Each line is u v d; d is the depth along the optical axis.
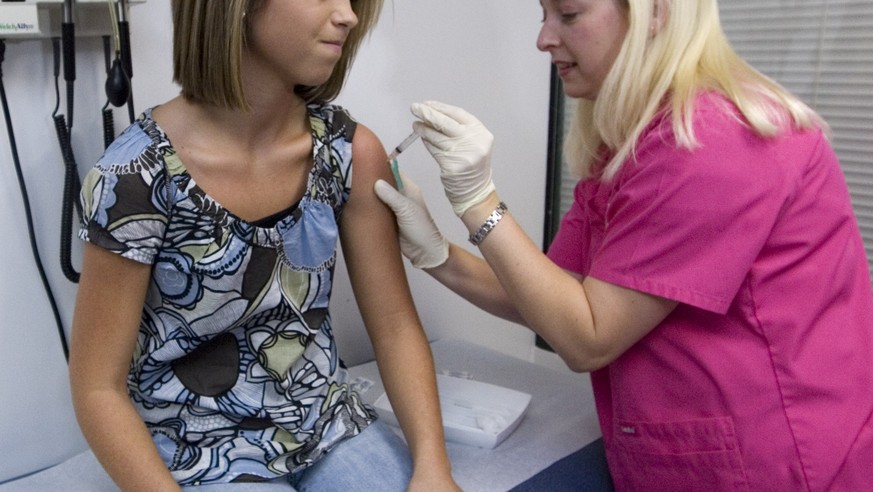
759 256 1.12
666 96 1.13
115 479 1.03
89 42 1.28
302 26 0.98
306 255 1.12
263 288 1.09
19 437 1.34
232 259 1.05
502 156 1.97
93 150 1.32
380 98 1.68
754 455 1.11
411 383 1.22
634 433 1.20
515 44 1.92
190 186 1.02
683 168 1.06
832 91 1.78
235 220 1.04
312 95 1.16
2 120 1.23
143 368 1.12
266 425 1.16
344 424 1.23
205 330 1.09
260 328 1.13
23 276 1.30
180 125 1.04
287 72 1.02
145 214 1.00
